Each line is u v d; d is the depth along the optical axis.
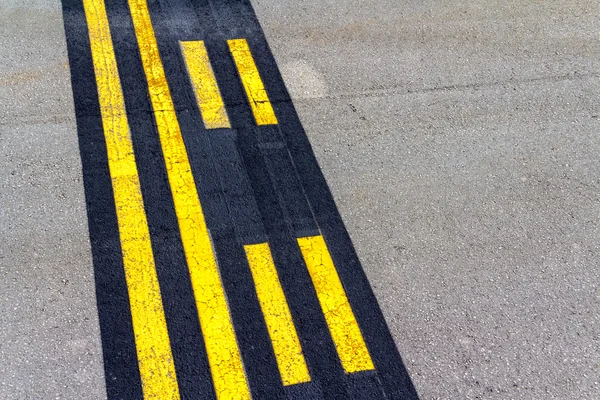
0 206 4.07
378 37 5.51
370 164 4.60
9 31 5.13
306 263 4.00
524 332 3.82
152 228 4.05
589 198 4.58
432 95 5.11
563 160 4.79
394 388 3.54
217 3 5.58
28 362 3.44
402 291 3.94
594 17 5.95
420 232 4.25
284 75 5.10
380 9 5.77
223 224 4.12
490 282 4.04
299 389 3.49
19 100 4.66
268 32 5.42
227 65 5.10
